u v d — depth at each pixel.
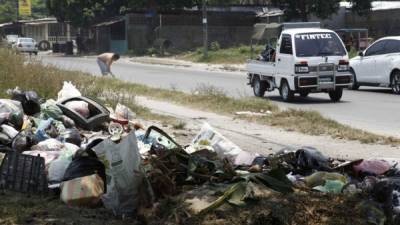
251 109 15.56
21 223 5.88
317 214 5.78
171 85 23.91
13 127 9.83
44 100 12.53
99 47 61.81
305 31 18.66
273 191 6.15
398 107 16.86
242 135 11.82
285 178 6.44
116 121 11.12
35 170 6.96
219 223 5.67
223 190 6.16
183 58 46.88
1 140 9.02
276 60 19.08
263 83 20.22
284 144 10.83
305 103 18.25
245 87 23.75
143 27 56.94
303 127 12.59
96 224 5.88
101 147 6.52
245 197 5.95
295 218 5.72
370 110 16.27
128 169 6.32
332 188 6.55
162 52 52.62
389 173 7.32
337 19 52.03
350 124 13.68
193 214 5.84
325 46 18.53
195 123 13.30
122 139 6.59
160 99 18.12
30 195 6.83
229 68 36.06
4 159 7.22
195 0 56.22
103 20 62.00
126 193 6.30
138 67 38.69
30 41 53.78
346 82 18.52
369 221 5.73
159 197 6.35
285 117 13.83
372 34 47.31
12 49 17.47
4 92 13.69
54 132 9.38
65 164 7.09
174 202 6.12
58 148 8.36
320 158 7.49
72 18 62.28
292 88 18.30
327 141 11.18
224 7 58.56
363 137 11.42
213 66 38.41
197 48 53.28
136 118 13.30
